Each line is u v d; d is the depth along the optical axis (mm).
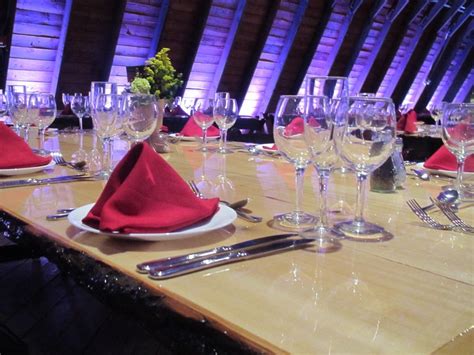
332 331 520
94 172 1495
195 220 863
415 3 9484
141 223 812
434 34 10656
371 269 713
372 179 1291
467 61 12398
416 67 11000
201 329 555
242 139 4070
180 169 1646
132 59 6816
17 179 1367
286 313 563
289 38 8273
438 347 488
